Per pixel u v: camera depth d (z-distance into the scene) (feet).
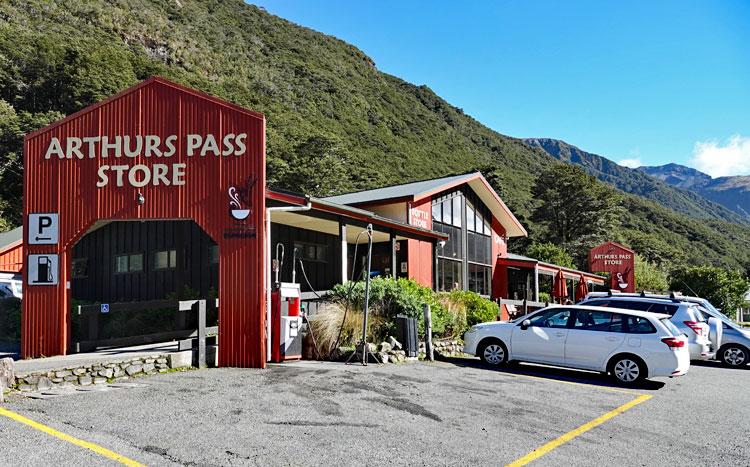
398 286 44.62
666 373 34.19
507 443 21.21
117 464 17.33
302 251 58.23
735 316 143.23
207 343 40.60
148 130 38.29
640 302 48.62
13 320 55.06
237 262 36.78
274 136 205.46
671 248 249.75
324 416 23.54
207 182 37.63
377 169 230.48
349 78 444.14
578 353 36.50
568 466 19.06
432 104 521.65
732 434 23.86
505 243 97.66
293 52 443.32
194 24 402.31
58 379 28.68
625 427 24.47
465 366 39.17
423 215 71.20
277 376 31.99
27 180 38.65
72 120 38.78
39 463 17.15
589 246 201.05
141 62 248.93
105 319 52.90
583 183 209.15
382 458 18.90
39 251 38.22
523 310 62.39
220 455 18.48
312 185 170.09
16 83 204.64
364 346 37.76
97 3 326.44
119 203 37.99
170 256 59.06
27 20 262.06
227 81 306.96
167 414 23.17
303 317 40.98
